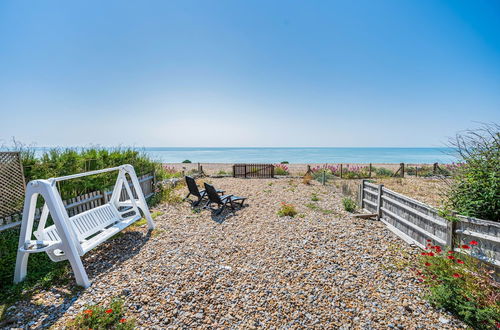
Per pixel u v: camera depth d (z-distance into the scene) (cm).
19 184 390
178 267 325
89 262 340
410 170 1572
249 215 575
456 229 331
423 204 396
